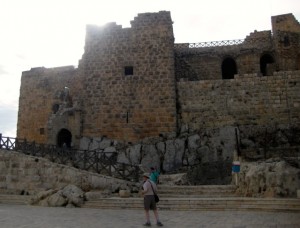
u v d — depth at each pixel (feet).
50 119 106.42
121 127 96.73
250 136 90.68
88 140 97.55
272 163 57.41
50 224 34.40
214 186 61.77
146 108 97.09
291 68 105.60
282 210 44.11
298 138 87.51
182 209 48.01
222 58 110.93
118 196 58.80
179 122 96.27
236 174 62.75
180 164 89.61
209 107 96.17
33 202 58.03
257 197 52.60
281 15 112.06
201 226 32.91
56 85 112.47
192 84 99.14
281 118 91.30
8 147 71.61
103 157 74.02
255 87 95.30
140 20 104.83
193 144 91.40
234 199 48.62
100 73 102.53
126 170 72.64
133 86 99.55
